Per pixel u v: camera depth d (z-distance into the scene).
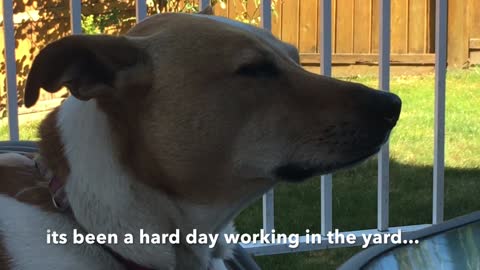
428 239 0.81
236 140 0.82
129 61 0.81
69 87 0.79
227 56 0.81
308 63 3.97
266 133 0.82
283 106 0.83
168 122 0.80
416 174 2.24
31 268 0.78
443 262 0.77
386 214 1.63
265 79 0.83
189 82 0.81
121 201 0.80
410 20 3.96
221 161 0.82
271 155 0.83
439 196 1.66
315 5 3.96
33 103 0.77
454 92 3.45
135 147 0.80
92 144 0.80
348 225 1.79
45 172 0.83
